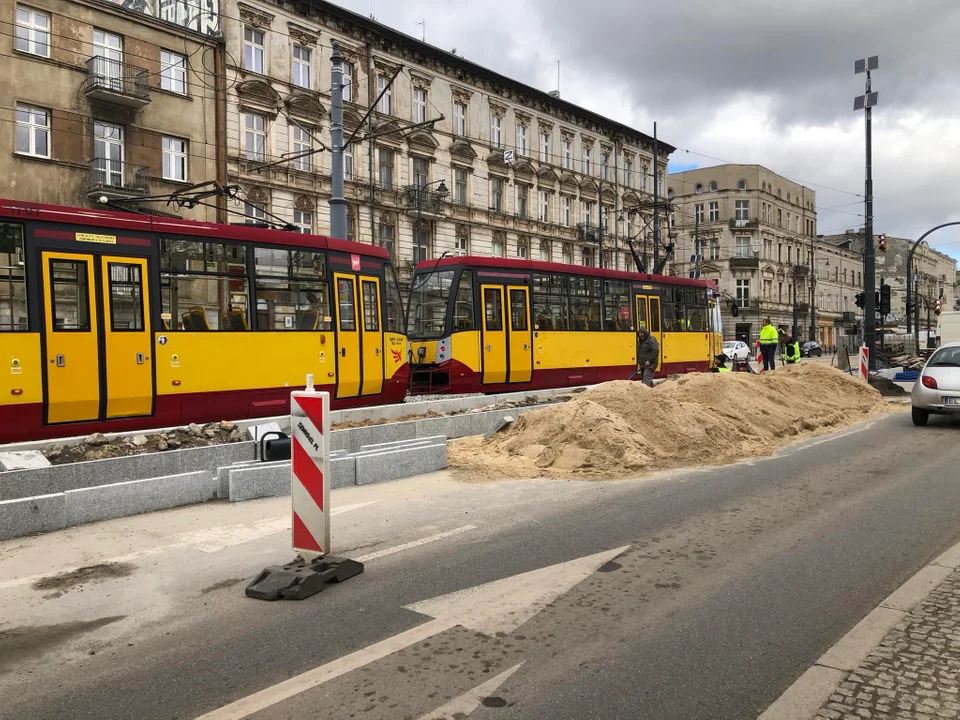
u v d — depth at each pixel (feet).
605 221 166.81
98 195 80.79
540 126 147.43
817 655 14.07
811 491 28.78
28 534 23.30
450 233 125.90
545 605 16.89
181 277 39.58
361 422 45.21
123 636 15.52
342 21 107.14
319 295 46.91
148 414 37.96
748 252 238.68
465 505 27.09
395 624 15.87
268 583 17.97
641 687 12.87
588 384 70.08
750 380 52.37
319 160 104.37
